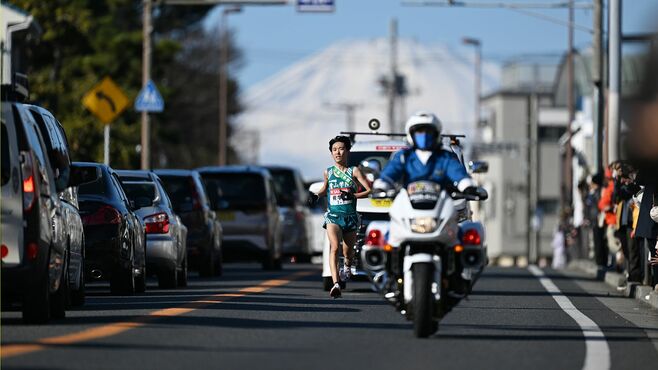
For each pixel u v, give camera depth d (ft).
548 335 105.70
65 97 374.84
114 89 242.99
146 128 283.18
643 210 153.79
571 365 87.35
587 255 277.64
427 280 96.48
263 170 231.91
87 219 142.61
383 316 118.62
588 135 484.74
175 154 612.70
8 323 106.11
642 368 87.86
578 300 153.69
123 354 85.15
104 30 416.87
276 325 107.55
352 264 138.41
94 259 142.41
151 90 278.05
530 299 152.35
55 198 109.70
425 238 96.84
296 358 85.71
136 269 150.30
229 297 141.49
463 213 144.36
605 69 284.82
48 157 110.22
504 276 214.07
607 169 221.46
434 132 100.27
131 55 412.98
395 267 99.40
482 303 143.74
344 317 116.88
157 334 98.02
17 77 125.29
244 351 88.79
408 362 85.81
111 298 141.28
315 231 363.56
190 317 113.39
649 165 153.99
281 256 242.78
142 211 161.99
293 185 284.00
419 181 98.43
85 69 407.85
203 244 192.95
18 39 326.65
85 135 365.40
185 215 192.95
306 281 181.37
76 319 110.42
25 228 101.60
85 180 116.67
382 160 161.99
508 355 91.20
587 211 279.28
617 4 234.17
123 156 379.76
